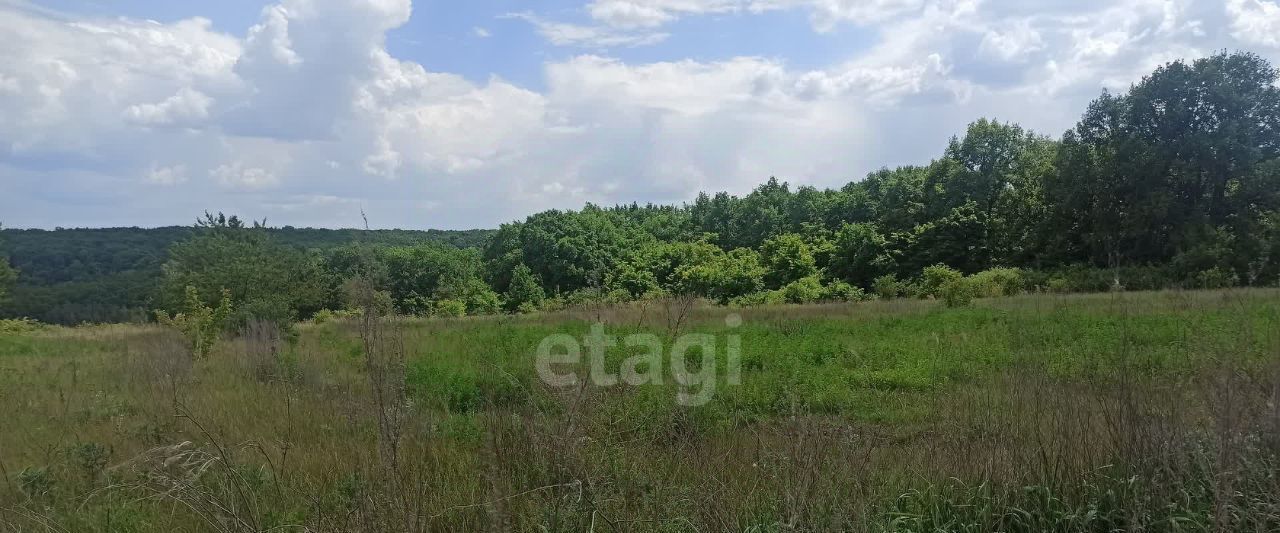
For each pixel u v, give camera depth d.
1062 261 39.62
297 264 28.92
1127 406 4.18
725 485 4.00
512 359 11.02
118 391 9.11
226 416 6.86
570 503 3.67
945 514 3.88
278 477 4.61
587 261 57.09
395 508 3.42
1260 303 14.58
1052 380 5.46
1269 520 3.51
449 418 6.31
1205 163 35.31
